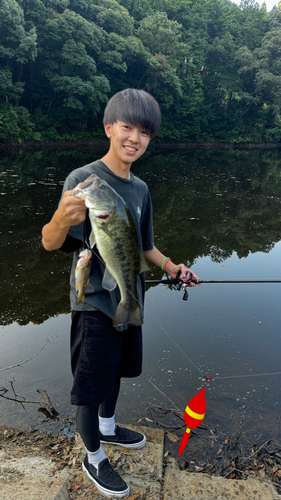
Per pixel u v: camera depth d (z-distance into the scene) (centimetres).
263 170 1906
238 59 3956
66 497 160
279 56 3912
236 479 204
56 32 2514
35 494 159
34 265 521
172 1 3838
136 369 183
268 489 184
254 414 260
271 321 399
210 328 378
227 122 4053
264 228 806
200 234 733
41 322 378
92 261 151
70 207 118
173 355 328
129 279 145
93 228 128
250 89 4138
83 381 156
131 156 149
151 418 253
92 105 2780
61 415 250
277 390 288
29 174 1299
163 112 3562
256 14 4297
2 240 611
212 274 536
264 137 4362
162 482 185
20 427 237
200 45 3706
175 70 3266
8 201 876
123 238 136
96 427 168
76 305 155
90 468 174
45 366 305
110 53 2848
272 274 546
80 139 2908
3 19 2181
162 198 1040
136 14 3578
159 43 3275
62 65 2617
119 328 156
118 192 153
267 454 225
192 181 1377
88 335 153
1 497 154
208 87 3984
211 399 274
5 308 403
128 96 144
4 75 2295
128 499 169
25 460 195
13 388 276
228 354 335
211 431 242
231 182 1416
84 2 2817
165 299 440
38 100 2823
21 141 2483
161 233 725
